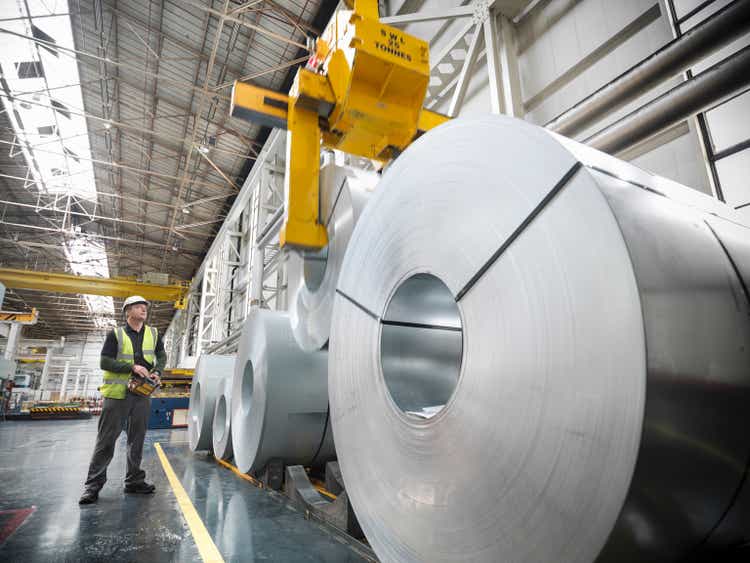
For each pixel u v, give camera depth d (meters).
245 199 13.77
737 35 2.14
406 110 2.53
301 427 2.89
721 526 0.90
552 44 3.97
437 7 5.49
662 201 0.96
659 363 0.72
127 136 13.36
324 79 2.56
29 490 3.33
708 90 2.18
